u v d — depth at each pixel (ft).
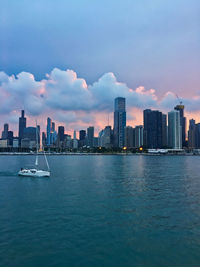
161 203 149.38
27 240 88.53
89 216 119.65
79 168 443.32
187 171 390.21
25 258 75.05
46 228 101.30
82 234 94.89
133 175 319.47
